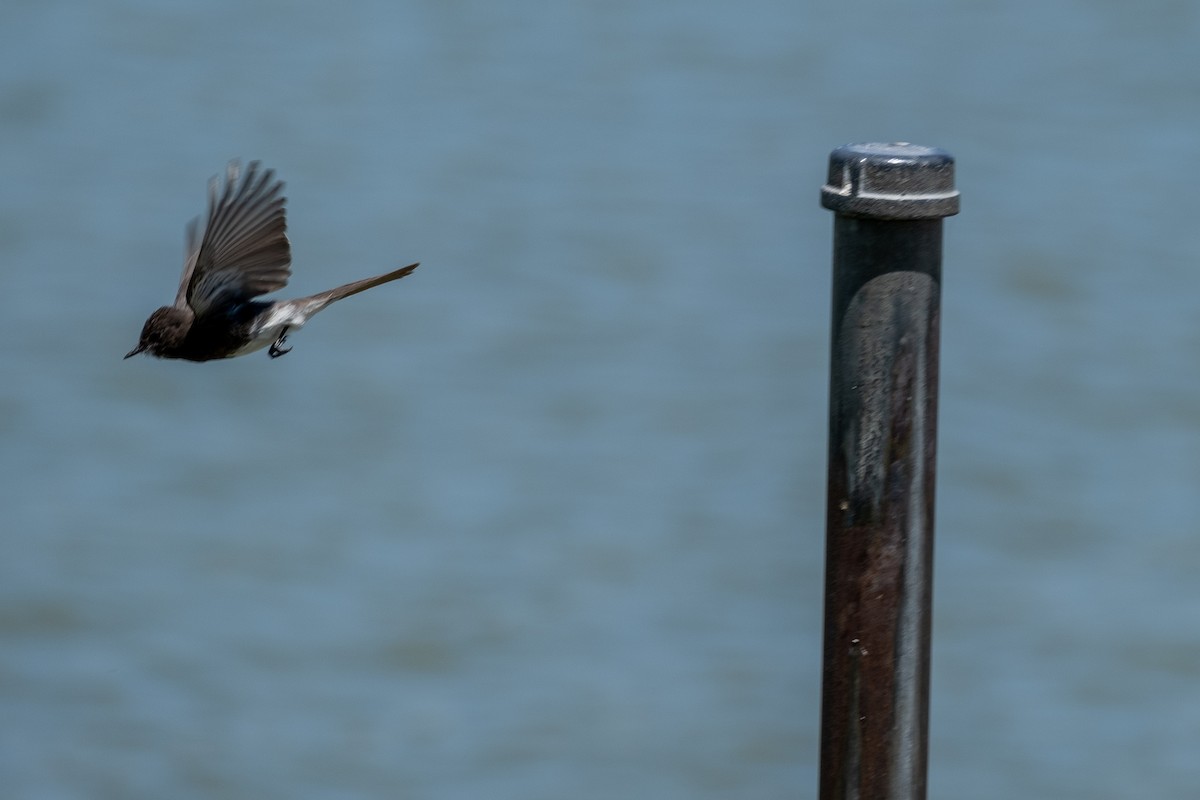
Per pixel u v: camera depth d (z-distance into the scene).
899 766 10.55
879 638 10.41
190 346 11.68
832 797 10.73
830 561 10.55
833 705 10.64
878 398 10.16
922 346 10.17
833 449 10.42
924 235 10.06
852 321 10.18
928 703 10.67
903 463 10.23
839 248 10.22
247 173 11.55
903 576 10.37
